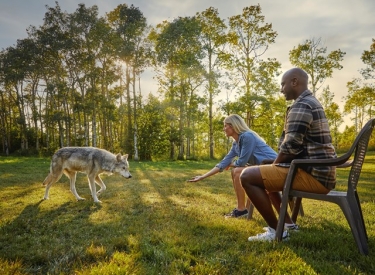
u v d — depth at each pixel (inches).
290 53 1082.1
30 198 243.6
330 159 99.7
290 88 117.8
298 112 109.0
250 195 118.6
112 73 1162.0
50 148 1359.5
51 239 125.3
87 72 1178.0
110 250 109.1
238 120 180.9
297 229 135.5
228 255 101.1
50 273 90.3
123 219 165.2
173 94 1130.0
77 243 120.3
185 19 1082.7
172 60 1089.4
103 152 259.8
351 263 93.4
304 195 110.0
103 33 1105.4
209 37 1104.8
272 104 1065.5
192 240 118.1
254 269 88.3
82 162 242.7
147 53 1117.1
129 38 1105.4
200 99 1104.2
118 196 253.8
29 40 1251.2
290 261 93.0
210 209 195.2
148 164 794.8
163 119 1175.0
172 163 864.9
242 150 171.5
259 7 1047.6
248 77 1072.8
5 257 103.0
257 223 149.3
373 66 923.4
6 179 381.4
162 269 89.7
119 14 1120.8
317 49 1051.9
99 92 1238.9
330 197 105.0
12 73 1320.1
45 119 1317.7
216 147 2065.7
